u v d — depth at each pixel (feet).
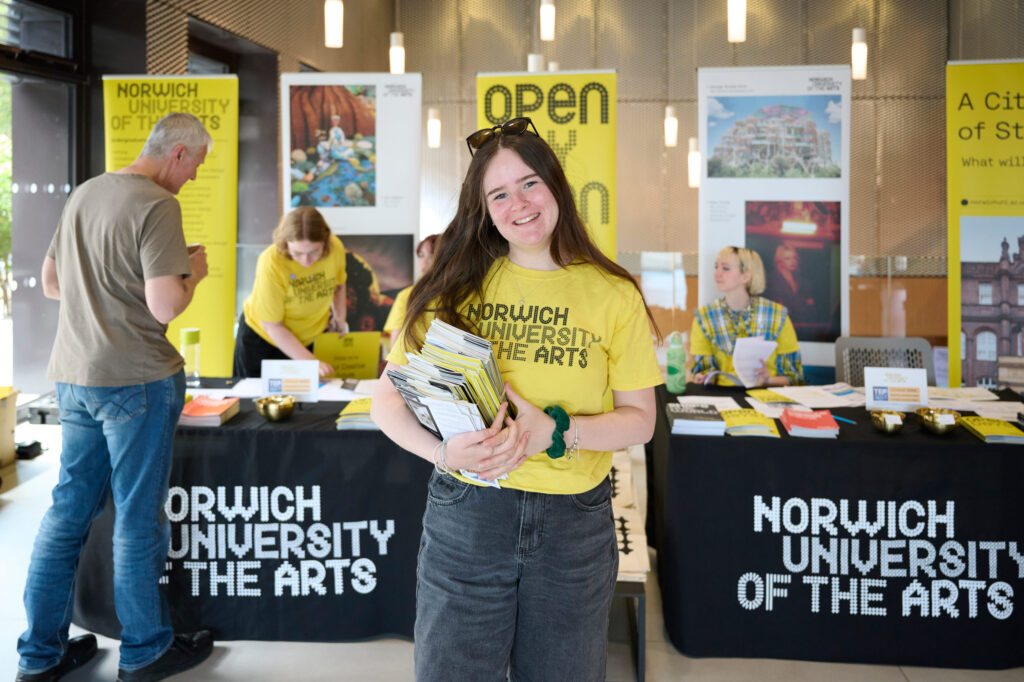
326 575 8.57
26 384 16.69
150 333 7.55
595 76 14.65
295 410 9.29
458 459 4.33
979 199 13.98
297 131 15.20
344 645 8.70
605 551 4.91
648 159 28.14
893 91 27.14
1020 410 9.35
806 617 8.28
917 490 8.05
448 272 4.95
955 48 26.48
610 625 9.23
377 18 27.37
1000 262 14.02
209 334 14.87
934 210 27.35
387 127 15.16
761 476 8.21
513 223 4.65
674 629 8.54
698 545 8.32
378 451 8.43
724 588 8.32
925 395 9.23
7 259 15.83
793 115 14.28
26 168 15.78
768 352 10.62
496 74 14.79
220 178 14.66
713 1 27.43
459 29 28.63
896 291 27.45
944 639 8.16
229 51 20.51
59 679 7.88
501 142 4.72
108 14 16.16
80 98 16.17
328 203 15.31
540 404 4.75
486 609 4.72
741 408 9.13
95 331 7.37
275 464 8.46
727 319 12.11
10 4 14.70
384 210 15.30
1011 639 8.09
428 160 28.99
